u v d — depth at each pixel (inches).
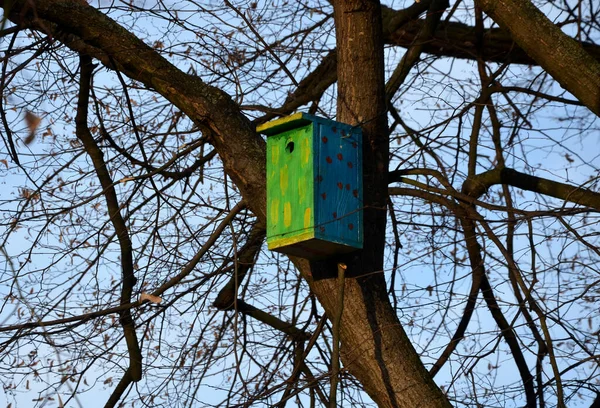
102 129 304.8
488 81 317.4
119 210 294.8
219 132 262.8
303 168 247.9
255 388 292.5
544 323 239.1
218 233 278.4
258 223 317.7
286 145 255.4
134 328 295.7
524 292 241.8
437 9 327.6
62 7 259.6
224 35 310.3
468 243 282.4
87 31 261.4
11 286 281.7
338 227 244.4
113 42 262.8
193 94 263.1
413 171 266.1
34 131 140.6
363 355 239.8
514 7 249.8
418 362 242.1
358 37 262.7
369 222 252.7
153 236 308.8
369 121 255.4
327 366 312.8
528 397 272.7
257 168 261.0
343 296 236.4
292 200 248.5
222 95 266.1
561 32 245.9
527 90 302.2
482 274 297.7
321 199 243.4
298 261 257.3
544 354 261.4
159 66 264.5
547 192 280.1
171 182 304.5
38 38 287.6
